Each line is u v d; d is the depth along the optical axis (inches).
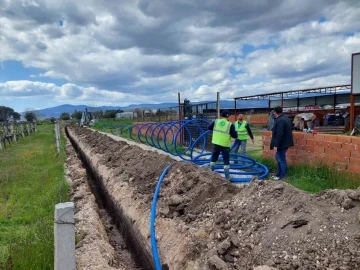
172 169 306.0
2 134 935.7
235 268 150.9
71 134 1373.0
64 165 525.3
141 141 782.5
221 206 207.6
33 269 180.5
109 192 373.7
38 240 214.2
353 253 130.0
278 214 168.9
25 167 518.3
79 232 227.5
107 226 324.8
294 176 325.7
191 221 211.8
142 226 244.1
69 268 163.0
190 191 247.9
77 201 309.1
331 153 312.7
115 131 1215.6
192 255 175.9
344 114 853.8
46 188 365.1
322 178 303.9
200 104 685.9
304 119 840.9
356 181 272.2
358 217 141.6
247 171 386.6
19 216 280.8
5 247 215.9
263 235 160.1
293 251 141.9
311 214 154.9
